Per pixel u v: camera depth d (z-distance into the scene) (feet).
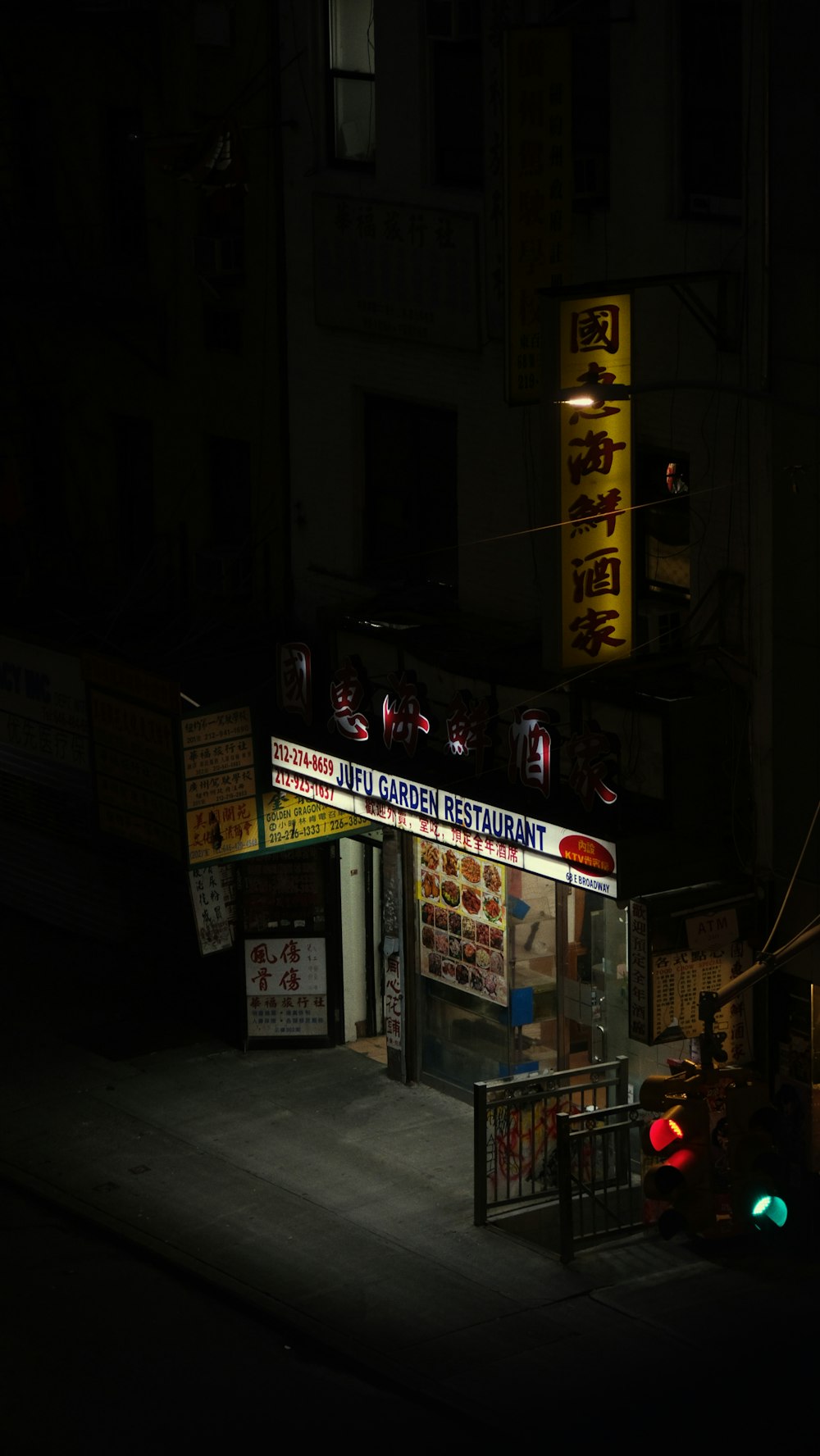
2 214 97.19
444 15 72.49
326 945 84.48
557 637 65.41
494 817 70.95
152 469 94.89
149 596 95.45
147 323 90.84
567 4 70.28
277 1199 72.64
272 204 83.97
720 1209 65.26
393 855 81.25
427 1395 59.67
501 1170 71.92
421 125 76.38
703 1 65.92
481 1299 65.46
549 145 66.85
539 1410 58.70
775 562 65.92
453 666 74.84
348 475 83.46
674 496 70.54
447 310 76.59
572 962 75.97
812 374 63.62
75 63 92.68
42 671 92.32
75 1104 80.53
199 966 89.56
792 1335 62.59
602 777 67.31
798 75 62.18
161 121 89.30
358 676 76.79
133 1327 64.69
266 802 80.94
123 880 93.91
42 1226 71.67
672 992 67.87
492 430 76.23
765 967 60.75
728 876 68.85
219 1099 80.94
